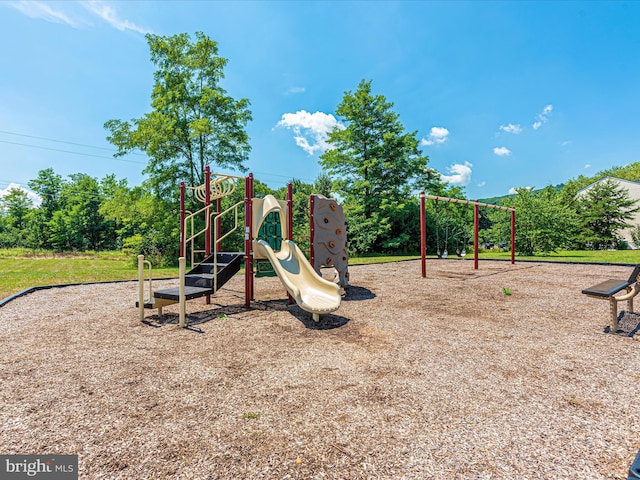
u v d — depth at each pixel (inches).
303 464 63.9
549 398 90.8
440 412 83.7
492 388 97.3
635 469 55.3
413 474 60.7
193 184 717.9
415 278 361.7
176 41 712.4
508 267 473.4
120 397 93.3
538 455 66.2
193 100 710.5
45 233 1640.0
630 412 83.2
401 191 1024.9
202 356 126.9
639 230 1075.9
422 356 124.9
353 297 249.3
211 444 70.8
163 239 706.2
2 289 289.7
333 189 1032.8
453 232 1048.8
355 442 71.1
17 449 69.4
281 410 85.4
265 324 174.6
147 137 644.7
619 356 123.1
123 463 64.6
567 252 868.0
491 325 168.6
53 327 169.2
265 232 254.1
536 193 834.2
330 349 133.9
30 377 107.3
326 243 261.0
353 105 982.4
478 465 63.2
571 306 211.3
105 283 335.9
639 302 219.8
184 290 179.0
